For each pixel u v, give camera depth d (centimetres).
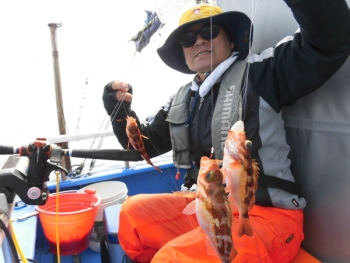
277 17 187
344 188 154
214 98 184
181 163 203
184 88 218
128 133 172
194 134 192
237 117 164
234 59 180
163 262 130
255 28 209
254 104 162
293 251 149
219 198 102
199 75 205
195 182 208
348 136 149
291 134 187
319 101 164
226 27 195
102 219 228
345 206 154
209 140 182
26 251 159
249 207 111
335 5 119
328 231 165
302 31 133
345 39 126
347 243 154
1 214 104
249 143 110
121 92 194
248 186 110
